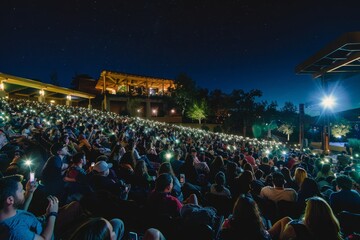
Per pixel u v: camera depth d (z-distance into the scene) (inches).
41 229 111.9
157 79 2127.2
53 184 168.6
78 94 1508.4
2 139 308.8
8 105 900.6
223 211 200.7
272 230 157.2
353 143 860.6
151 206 161.2
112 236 86.3
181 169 293.0
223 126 2106.3
